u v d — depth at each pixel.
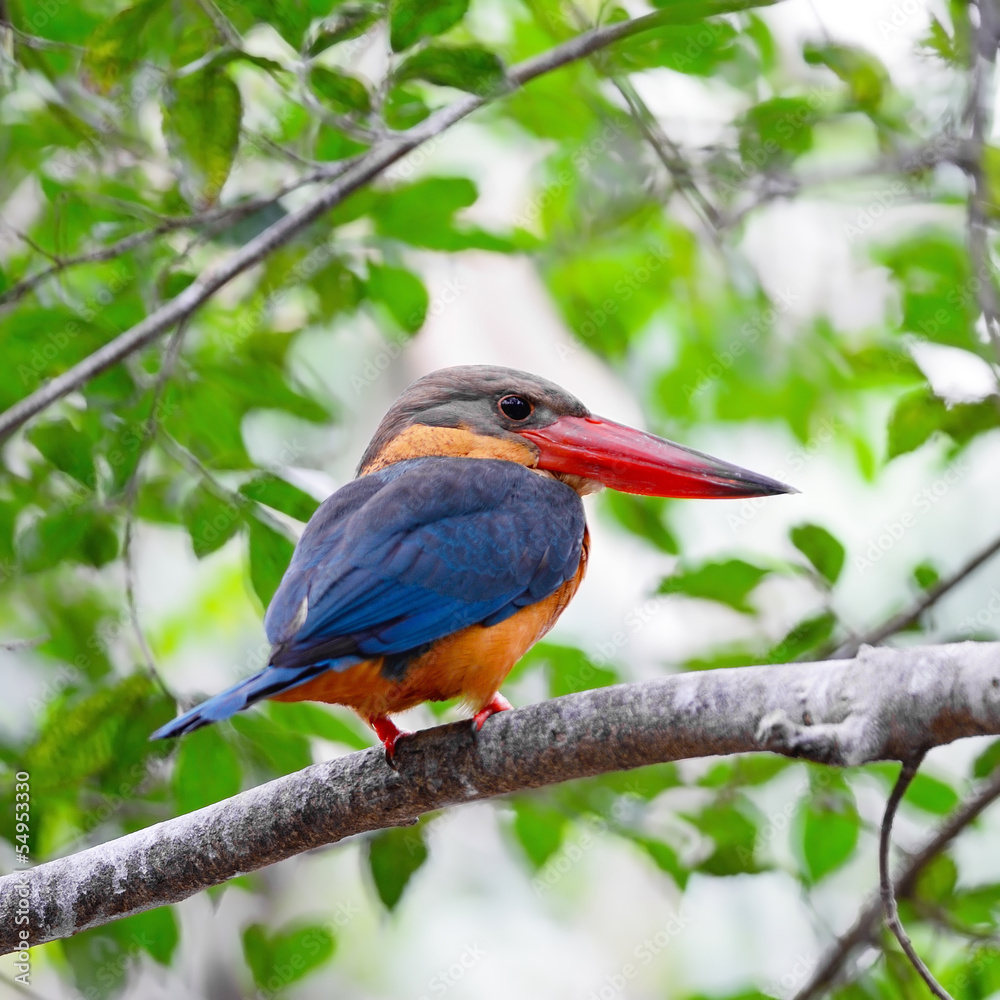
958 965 8.73
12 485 10.49
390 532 7.46
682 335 14.23
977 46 9.19
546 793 9.72
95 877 6.65
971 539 14.44
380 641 6.95
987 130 9.40
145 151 10.24
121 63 8.69
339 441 13.13
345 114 9.11
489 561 7.50
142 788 9.33
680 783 9.75
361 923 14.89
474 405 8.92
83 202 9.95
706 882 13.61
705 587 9.38
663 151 10.22
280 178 10.74
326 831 6.54
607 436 8.80
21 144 11.01
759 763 9.70
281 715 9.66
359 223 11.27
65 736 8.77
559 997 14.69
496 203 14.48
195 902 13.65
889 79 10.13
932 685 4.98
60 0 10.08
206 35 8.68
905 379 10.49
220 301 11.17
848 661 5.30
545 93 12.16
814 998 8.69
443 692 7.32
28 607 11.66
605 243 13.14
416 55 8.15
